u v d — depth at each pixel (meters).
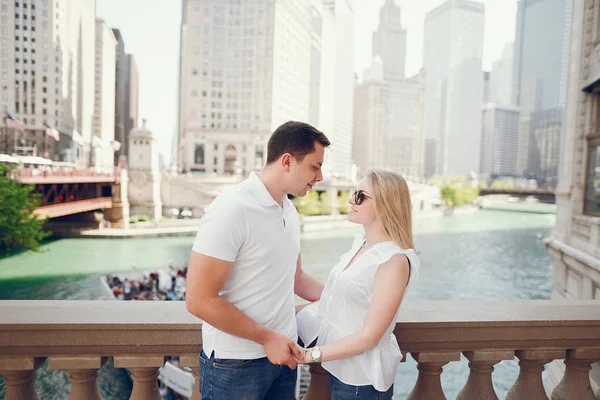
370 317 2.14
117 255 44.69
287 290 2.29
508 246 62.28
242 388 2.16
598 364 4.67
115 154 112.56
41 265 39.38
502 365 21.55
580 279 10.56
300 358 2.13
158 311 2.74
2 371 2.54
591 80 11.08
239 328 2.01
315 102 140.62
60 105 71.75
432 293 37.94
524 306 3.12
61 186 49.72
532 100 174.75
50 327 2.50
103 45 92.31
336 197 77.38
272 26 112.94
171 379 14.20
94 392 2.65
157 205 68.25
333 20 151.50
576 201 11.53
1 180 31.97
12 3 68.06
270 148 2.21
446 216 107.38
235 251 2.02
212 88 115.81
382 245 2.30
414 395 2.93
